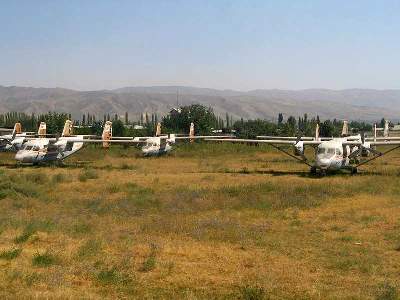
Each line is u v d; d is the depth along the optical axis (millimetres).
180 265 12977
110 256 13633
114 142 48844
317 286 11227
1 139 48938
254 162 49406
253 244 15586
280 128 93875
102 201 24203
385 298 10297
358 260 13555
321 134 88562
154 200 24250
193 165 45969
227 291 10812
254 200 24078
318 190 27109
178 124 107062
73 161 50031
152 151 53781
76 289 10609
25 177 32531
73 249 14273
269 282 11406
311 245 15516
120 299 10109
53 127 81125
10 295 9766
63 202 24219
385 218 19766
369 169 41094
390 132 112562
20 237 15305
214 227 17922
